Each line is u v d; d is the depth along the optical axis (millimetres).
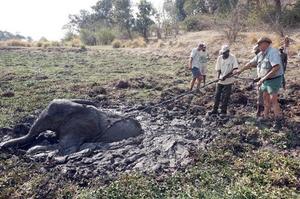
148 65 19125
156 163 6945
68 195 6188
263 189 5844
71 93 12625
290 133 8039
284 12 28125
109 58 22609
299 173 6414
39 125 8039
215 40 24781
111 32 37906
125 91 12867
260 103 9430
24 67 18828
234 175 6328
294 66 16031
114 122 8297
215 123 9125
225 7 32219
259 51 8734
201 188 6020
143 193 5934
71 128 7988
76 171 6855
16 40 32469
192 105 10953
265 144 7758
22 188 6480
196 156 7086
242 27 26734
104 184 6434
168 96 11906
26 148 8109
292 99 10703
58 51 26750
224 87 9570
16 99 11938
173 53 23328
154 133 8500
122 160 7195
